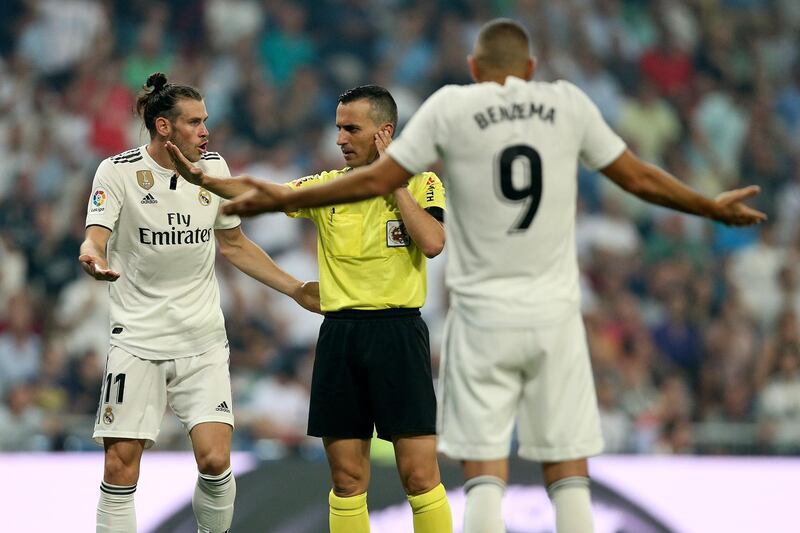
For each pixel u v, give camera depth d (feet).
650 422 122.01
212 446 62.18
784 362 135.85
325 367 61.36
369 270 60.59
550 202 49.85
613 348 135.03
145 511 81.25
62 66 159.94
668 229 161.38
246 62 167.63
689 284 150.41
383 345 60.54
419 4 180.86
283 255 140.77
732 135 181.98
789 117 188.03
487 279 50.31
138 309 63.26
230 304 129.80
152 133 62.85
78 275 134.72
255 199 48.65
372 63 175.42
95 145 151.02
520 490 80.38
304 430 115.24
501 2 182.39
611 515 85.10
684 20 191.11
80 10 163.12
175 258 63.05
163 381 63.62
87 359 119.65
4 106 152.66
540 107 50.03
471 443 50.11
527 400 50.90
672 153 178.81
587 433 50.44
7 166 146.20
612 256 152.97
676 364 143.23
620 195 161.99
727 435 113.50
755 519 86.69
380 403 60.70
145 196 62.54
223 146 157.07
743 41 192.75
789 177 181.37
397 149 49.75
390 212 60.75
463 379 50.52
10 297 124.98
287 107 163.43
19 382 121.08
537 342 49.67
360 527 61.82
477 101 49.98
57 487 82.84
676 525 85.92
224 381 63.98
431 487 60.90
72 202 143.74
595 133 50.65
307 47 172.86
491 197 49.75
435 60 176.86
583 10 185.37
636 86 183.21
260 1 173.58
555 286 50.24
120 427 62.03
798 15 197.47
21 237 137.08
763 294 155.43
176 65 162.81
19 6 162.50
